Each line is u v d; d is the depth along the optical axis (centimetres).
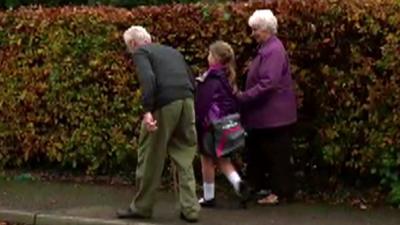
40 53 1018
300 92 918
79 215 848
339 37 900
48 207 884
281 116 871
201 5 954
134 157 1002
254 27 868
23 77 1030
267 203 890
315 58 912
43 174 1040
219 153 864
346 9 891
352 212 861
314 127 927
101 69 993
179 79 805
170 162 945
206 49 950
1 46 1039
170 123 801
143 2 1294
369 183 930
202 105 871
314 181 941
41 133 1037
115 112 995
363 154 904
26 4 1338
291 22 912
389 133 885
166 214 850
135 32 816
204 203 878
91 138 1009
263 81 854
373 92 884
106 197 928
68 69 1007
